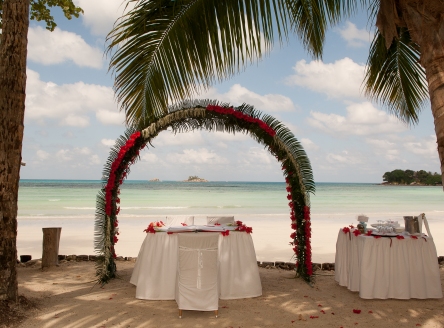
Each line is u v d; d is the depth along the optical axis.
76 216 18.02
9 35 4.25
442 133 2.95
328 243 10.80
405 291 5.03
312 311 4.62
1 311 4.08
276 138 5.94
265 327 4.10
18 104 4.28
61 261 7.56
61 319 4.23
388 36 3.52
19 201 29.05
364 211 23.72
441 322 4.28
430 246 5.15
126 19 4.27
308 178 6.23
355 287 5.28
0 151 4.20
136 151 6.03
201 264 4.45
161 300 5.02
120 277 6.23
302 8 4.33
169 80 4.62
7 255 4.24
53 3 6.59
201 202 30.36
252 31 4.04
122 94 4.88
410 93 6.35
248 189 60.84
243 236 5.32
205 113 5.80
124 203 28.83
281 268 7.22
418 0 3.18
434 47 3.08
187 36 4.33
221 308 4.73
